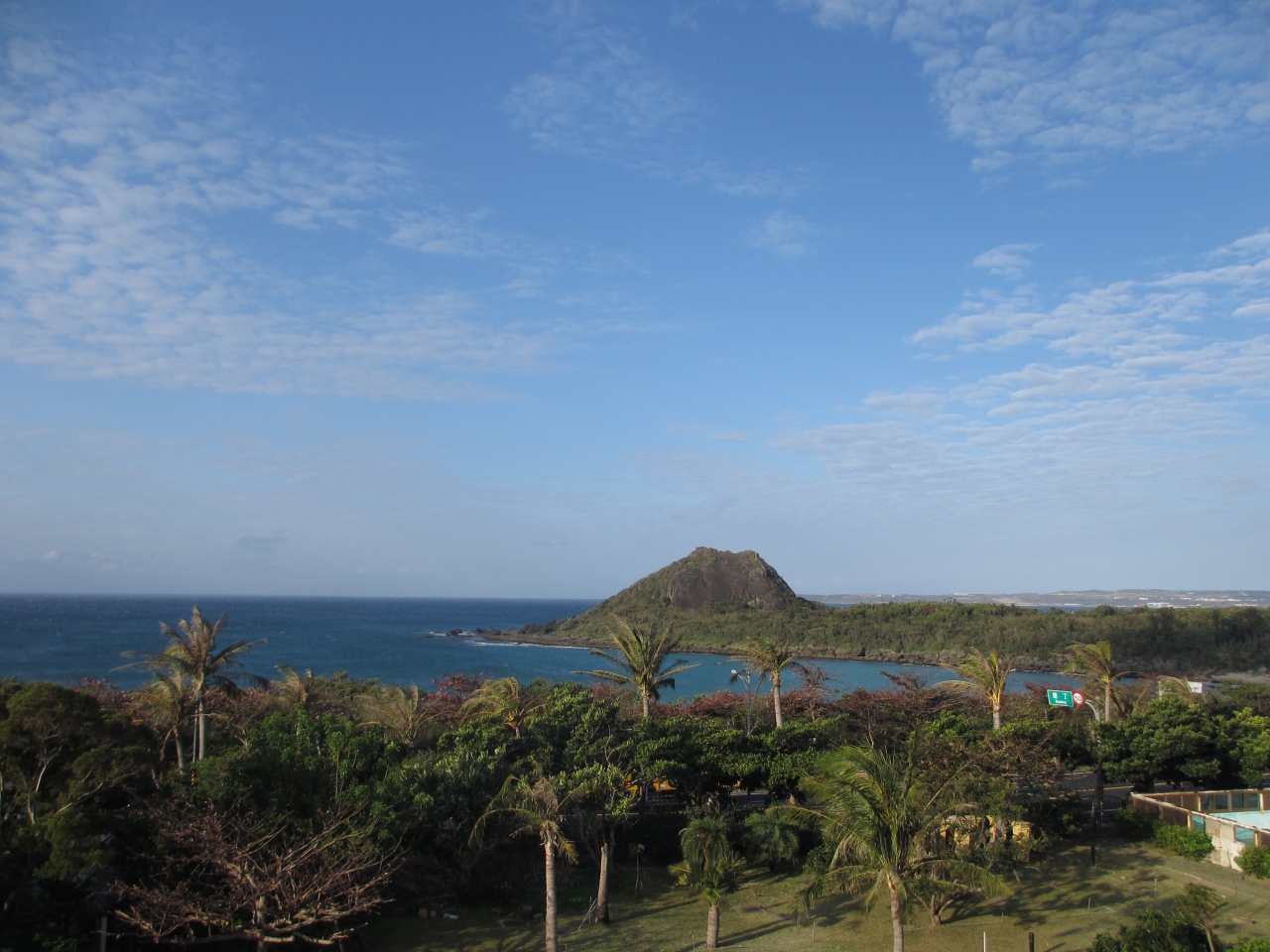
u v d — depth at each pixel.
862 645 164.75
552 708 43.12
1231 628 139.62
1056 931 29.05
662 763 37.72
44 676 113.25
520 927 29.03
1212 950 23.81
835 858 26.08
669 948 27.55
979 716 59.28
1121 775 43.06
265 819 24.81
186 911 22.22
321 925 25.73
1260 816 41.28
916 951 27.50
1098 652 58.97
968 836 32.53
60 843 21.16
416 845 30.77
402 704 45.38
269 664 140.12
